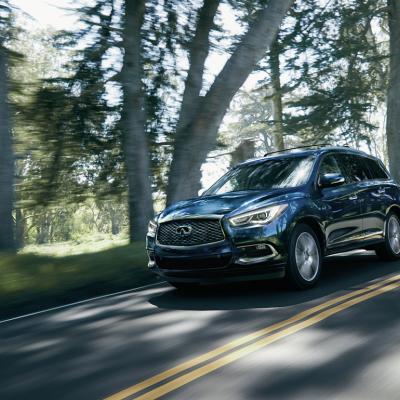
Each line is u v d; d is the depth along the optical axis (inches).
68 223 1894.7
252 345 186.5
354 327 200.7
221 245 271.7
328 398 136.9
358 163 364.5
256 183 322.7
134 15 494.6
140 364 175.8
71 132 575.8
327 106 939.3
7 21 436.5
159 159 612.1
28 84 545.3
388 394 136.9
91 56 553.0
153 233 302.2
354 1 884.6
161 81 577.3
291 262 277.1
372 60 915.4
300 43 891.4
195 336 204.8
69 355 192.7
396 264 352.8
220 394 144.7
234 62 499.8
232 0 533.6
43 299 311.0
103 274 350.0
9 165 415.2
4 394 157.8
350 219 326.6
